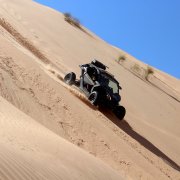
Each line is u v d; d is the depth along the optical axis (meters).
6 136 14.32
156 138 38.69
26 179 10.38
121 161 23.64
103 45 80.31
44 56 45.19
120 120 34.72
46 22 66.44
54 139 17.70
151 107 53.81
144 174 23.69
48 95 26.25
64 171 13.04
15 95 22.64
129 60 83.94
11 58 28.19
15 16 59.72
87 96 33.78
